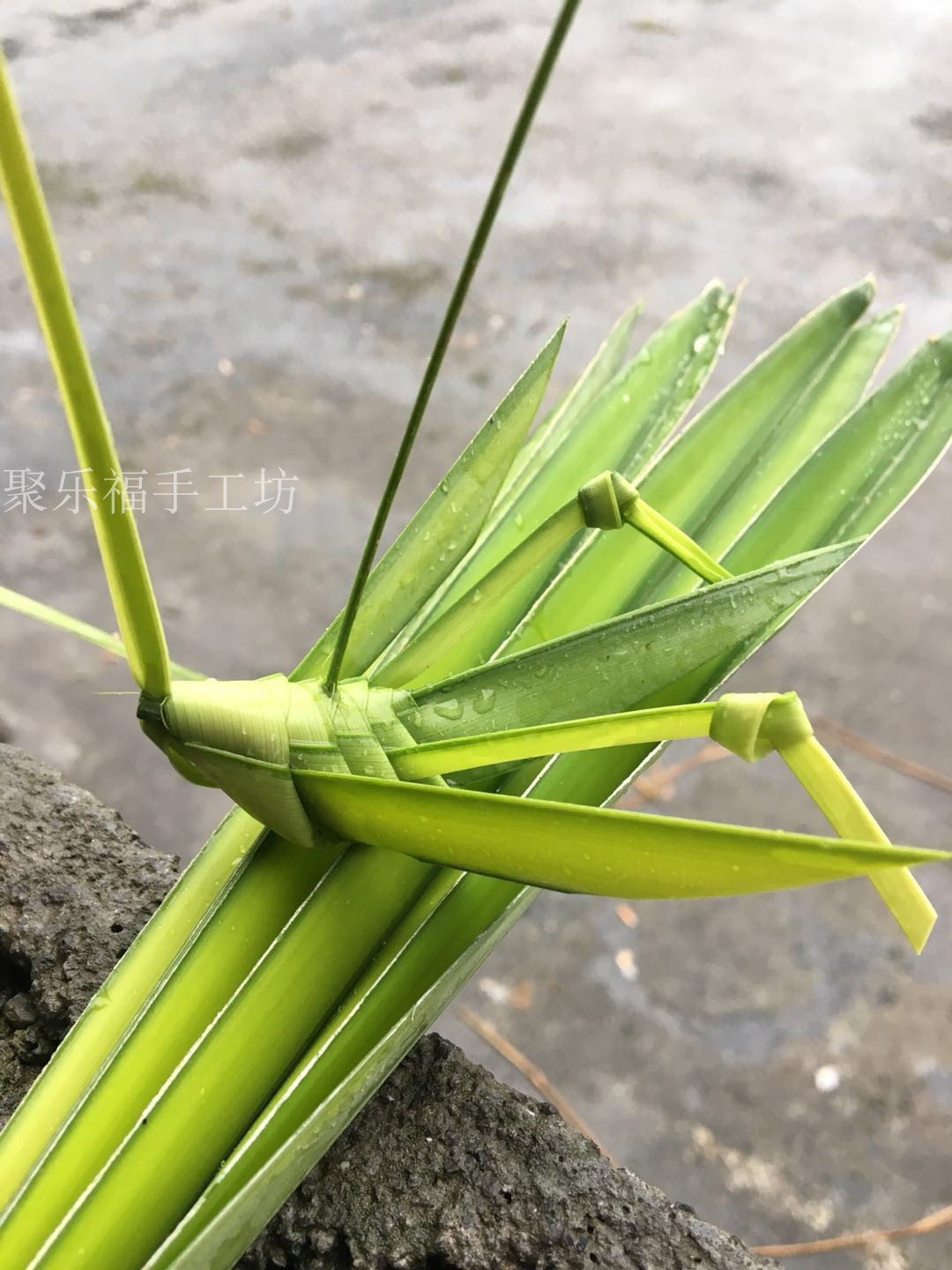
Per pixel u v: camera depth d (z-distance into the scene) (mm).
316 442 1029
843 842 153
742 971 736
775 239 1201
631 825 168
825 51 1463
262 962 221
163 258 1213
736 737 179
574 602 268
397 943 230
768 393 289
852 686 862
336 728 208
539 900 771
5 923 295
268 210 1270
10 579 930
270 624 908
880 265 1159
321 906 226
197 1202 196
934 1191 651
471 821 183
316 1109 194
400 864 234
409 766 207
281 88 1452
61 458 1014
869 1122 676
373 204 1276
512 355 1097
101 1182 203
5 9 1615
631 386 296
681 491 280
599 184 1274
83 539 958
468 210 1259
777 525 265
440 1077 265
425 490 994
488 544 281
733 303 301
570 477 286
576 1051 712
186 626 903
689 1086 696
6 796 322
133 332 1126
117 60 1514
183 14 1603
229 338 1122
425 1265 244
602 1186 251
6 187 142
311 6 1606
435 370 170
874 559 937
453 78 1458
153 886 304
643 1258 240
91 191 1297
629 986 734
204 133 1381
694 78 1432
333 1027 218
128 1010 238
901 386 272
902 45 1469
